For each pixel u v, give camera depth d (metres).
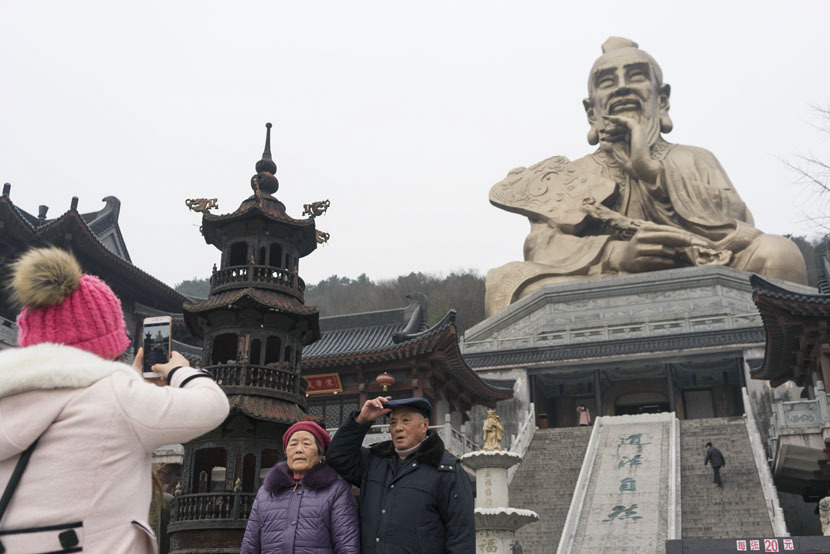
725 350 47.78
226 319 19.64
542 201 67.38
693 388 56.41
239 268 19.95
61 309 3.71
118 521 3.36
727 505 29.30
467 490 5.72
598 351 50.06
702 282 53.75
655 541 26.72
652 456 35.28
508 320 57.59
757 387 45.91
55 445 3.29
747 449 34.88
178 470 28.66
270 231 20.67
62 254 3.75
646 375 54.19
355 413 5.88
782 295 28.16
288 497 5.87
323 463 6.02
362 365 32.84
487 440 21.17
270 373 19.12
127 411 3.43
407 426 5.85
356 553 5.62
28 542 3.18
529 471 36.84
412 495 5.57
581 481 32.59
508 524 19.80
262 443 18.66
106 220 41.25
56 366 3.35
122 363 3.73
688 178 62.28
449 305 113.31
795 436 29.08
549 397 57.84
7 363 3.32
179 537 17.84
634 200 64.75
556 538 29.59
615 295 55.38
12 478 3.24
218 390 3.89
